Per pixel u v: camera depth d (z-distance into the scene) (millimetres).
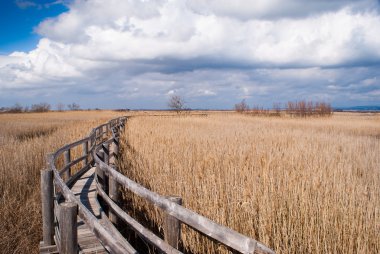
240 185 6207
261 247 2113
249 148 10930
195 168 8016
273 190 5891
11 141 13062
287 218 5266
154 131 18062
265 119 37438
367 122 31453
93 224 2639
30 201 6988
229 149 10352
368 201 5398
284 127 23500
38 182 8625
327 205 5297
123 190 7629
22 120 40125
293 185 6215
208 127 22500
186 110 66938
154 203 3445
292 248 4559
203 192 6090
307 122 30719
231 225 5105
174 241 3160
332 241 4621
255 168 7379
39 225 6160
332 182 6758
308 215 5207
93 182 8211
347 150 12203
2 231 5691
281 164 8062
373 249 4555
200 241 4848
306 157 9172
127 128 23594
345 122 30953
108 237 2391
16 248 5383
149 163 8945
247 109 55062
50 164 5195
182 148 11141
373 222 4895
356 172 8281
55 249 4543
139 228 3541
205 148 11250
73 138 15969
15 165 8914
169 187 6961
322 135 17250
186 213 2906
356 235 4719
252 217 5164
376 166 9086
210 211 5531
